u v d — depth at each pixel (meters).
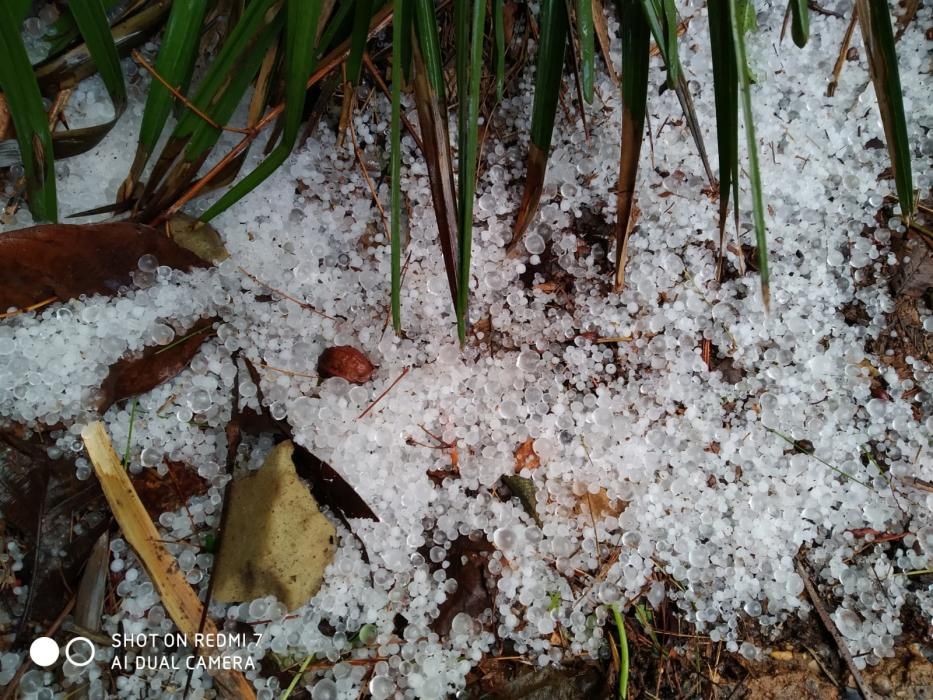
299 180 0.31
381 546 0.30
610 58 0.31
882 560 0.31
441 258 0.31
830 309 0.32
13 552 0.29
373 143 0.32
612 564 0.30
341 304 0.31
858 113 0.32
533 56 0.32
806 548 0.31
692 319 0.32
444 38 0.32
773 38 0.32
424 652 0.29
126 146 0.30
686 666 0.30
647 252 0.32
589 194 0.32
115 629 0.29
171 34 0.26
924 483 0.31
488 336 0.32
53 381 0.29
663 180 0.32
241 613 0.29
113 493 0.28
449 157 0.26
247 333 0.30
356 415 0.30
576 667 0.30
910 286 0.32
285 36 0.28
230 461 0.29
